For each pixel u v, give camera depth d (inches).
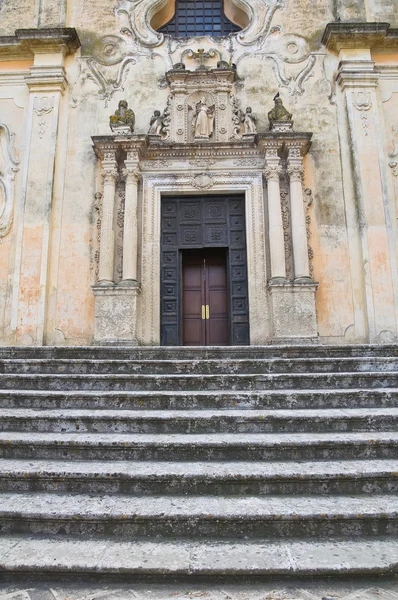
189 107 408.5
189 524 113.9
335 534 113.2
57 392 183.6
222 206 398.9
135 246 368.5
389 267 367.9
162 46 425.4
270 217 371.9
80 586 97.3
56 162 396.5
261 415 159.9
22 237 378.0
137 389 193.5
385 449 144.8
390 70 412.2
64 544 109.0
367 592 93.8
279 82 413.4
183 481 128.8
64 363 217.5
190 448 144.0
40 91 408.8
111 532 114.1
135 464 138.9
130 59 421.4
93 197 390.9
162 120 404.5
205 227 395.5
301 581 97.7
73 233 384.2
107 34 428.8
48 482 131.4
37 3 434.6
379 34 406.0
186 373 212.5
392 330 357.4
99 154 387.5
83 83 416.5
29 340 360.2
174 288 385.1
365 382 195.6
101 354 250.5
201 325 395.9
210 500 123.2
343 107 404.5
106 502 121.6
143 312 366.6
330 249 377.1
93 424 161.2
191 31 455.8
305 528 113.3
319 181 389.4
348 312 366.6
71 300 372.5
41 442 146.5
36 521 115.8
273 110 390.3
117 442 145.1
